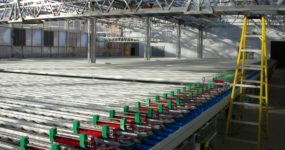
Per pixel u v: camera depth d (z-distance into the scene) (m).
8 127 3.65
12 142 3.15
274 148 7.05
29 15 16.05
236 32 32.09
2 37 24.77
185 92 5.80
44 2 15.84
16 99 5.44
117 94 6.12
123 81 9.07
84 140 2.86
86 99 5.46
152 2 15.11
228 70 13.05
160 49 35.66
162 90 6.79
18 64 16.20
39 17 15.37
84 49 33.19
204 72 11.80
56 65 15.75
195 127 4.21
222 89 6.55
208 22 29.17
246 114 10.03
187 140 4.39
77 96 5.83
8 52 25.38
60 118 3.99
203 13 10.74
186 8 11.13
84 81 8.80
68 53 31.17
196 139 4.54
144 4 14.98
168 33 34.56
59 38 29.98
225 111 7.25
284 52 30.73
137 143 3.15
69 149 2.83
